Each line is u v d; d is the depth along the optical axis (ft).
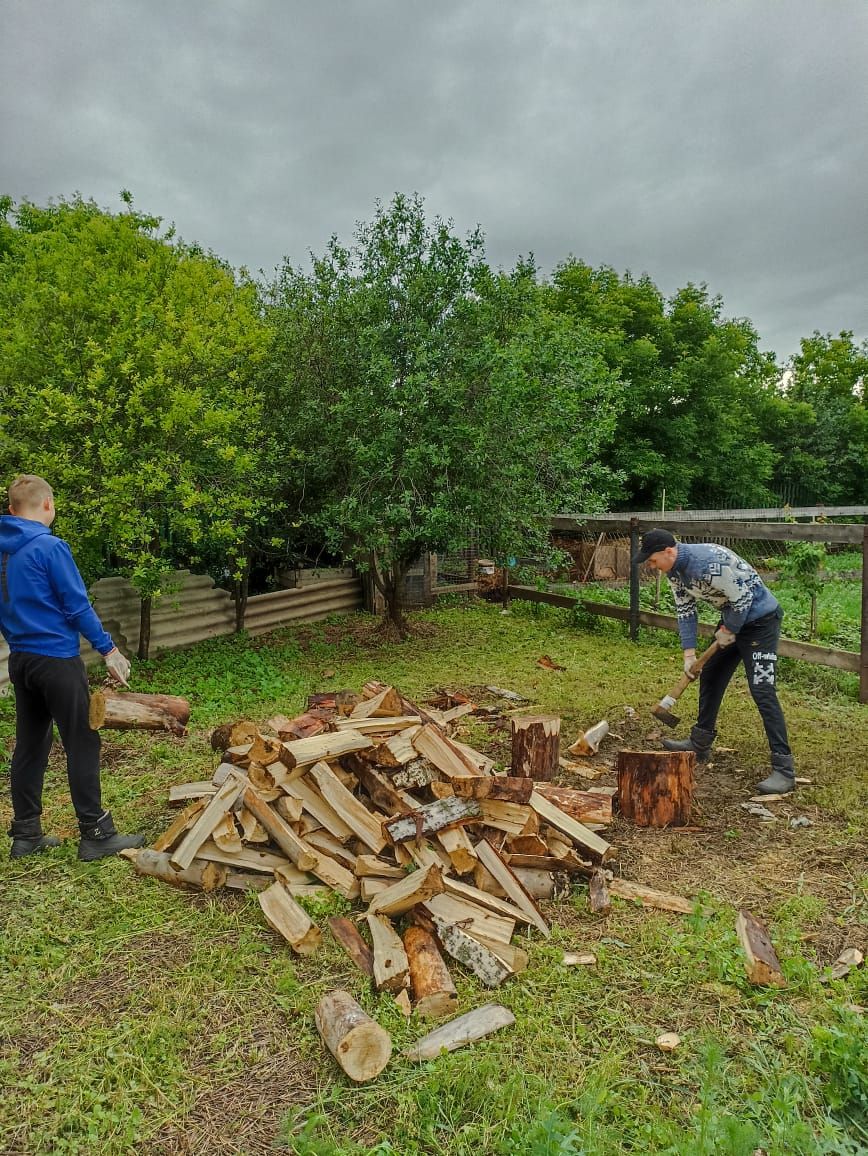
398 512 21.84
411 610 32.35
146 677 21.12
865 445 93.20
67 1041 7.22
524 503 24.18
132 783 13.78
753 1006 7.84
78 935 8.98
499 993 8.02
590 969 8.51
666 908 9.77
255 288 27.61
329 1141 6.04
